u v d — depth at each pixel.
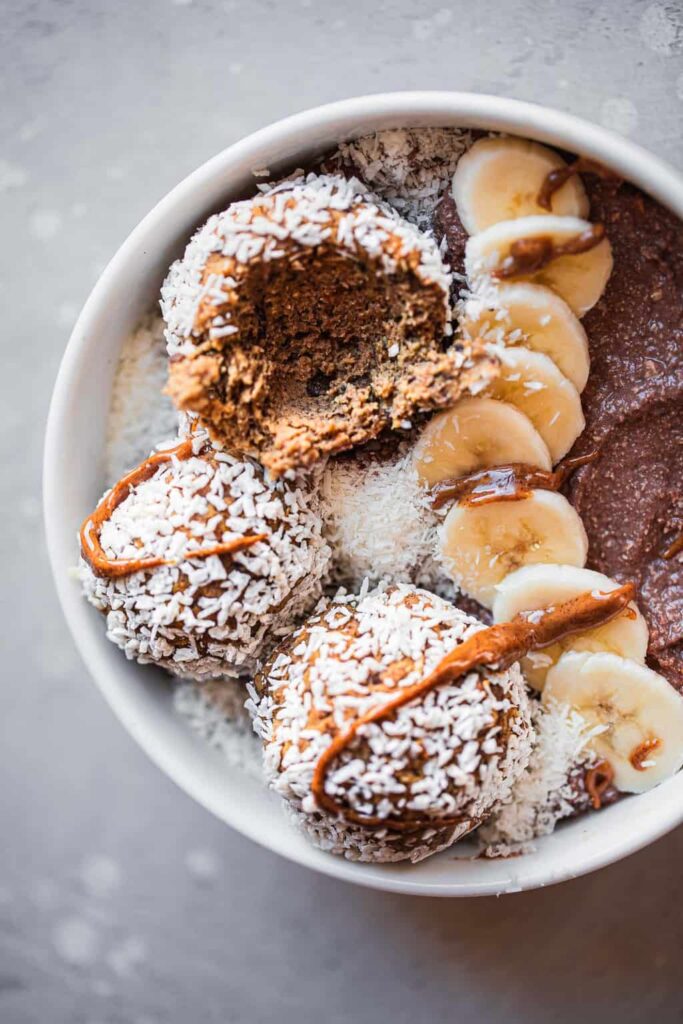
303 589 0.30
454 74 0.34
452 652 0.28
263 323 0.29
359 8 0.34
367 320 0.29
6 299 0.35
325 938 0.35
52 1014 0.36
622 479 0.30
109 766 0.36
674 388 0.30
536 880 0.29
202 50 0.34
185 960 0.36
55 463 0.30
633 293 0.30
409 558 0.31
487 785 0.28
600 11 0.34
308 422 0.29
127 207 0.35
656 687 0.30
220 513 0.29
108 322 0.30
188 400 0.28
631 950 0.35
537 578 0.30
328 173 0.29
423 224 0.30
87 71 0.35
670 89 0.33
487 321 0.29
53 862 0.36
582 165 0.28
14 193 0.35
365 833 0.28
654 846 0.35
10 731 0.36
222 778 0.31
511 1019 0.35
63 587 0.30
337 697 0.28
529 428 0.30
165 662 0.30
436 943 0.35
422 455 0.30
